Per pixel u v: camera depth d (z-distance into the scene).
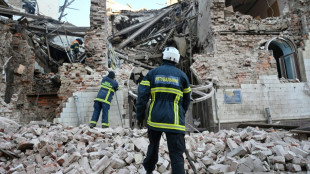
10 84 10.33
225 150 3.96
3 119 5.22
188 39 13.70
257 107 9.47
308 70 10.15
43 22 16.47
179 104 2.67
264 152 3.52
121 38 16.83
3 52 10.13
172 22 16.84
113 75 6.91
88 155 3.67
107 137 4.69
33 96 10.63
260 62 10.02
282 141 4.23
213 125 9.14
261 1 14.48
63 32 16.33
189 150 3.82
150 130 2.63
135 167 3.47
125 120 8.07
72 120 7.79
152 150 2.72
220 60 10.07
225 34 10.47
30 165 3.34
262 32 10.62
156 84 2.67
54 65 15.83
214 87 9.53
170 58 2.81
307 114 9.54
